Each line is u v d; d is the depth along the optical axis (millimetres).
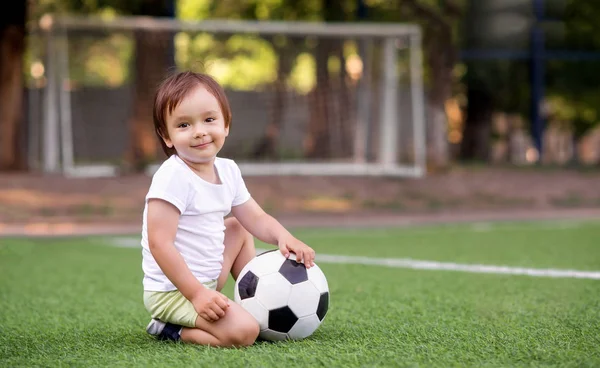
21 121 16719
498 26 23141
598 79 25062
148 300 3670
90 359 3318
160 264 3512
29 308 5031
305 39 17312
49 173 15828
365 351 3338
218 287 3770
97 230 11609
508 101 26047
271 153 16953
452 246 8875
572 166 21875
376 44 17766
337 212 13906
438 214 13977
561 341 3580
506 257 7645
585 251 8117
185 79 3623
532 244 8914
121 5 17531
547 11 23797
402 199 15367
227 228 3854
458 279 6117
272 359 3174
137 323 4391
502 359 3180
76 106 16766
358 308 4746
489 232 10625
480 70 24391
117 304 5191
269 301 3555
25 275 6891
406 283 5930
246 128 16859
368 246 9039
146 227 3588
